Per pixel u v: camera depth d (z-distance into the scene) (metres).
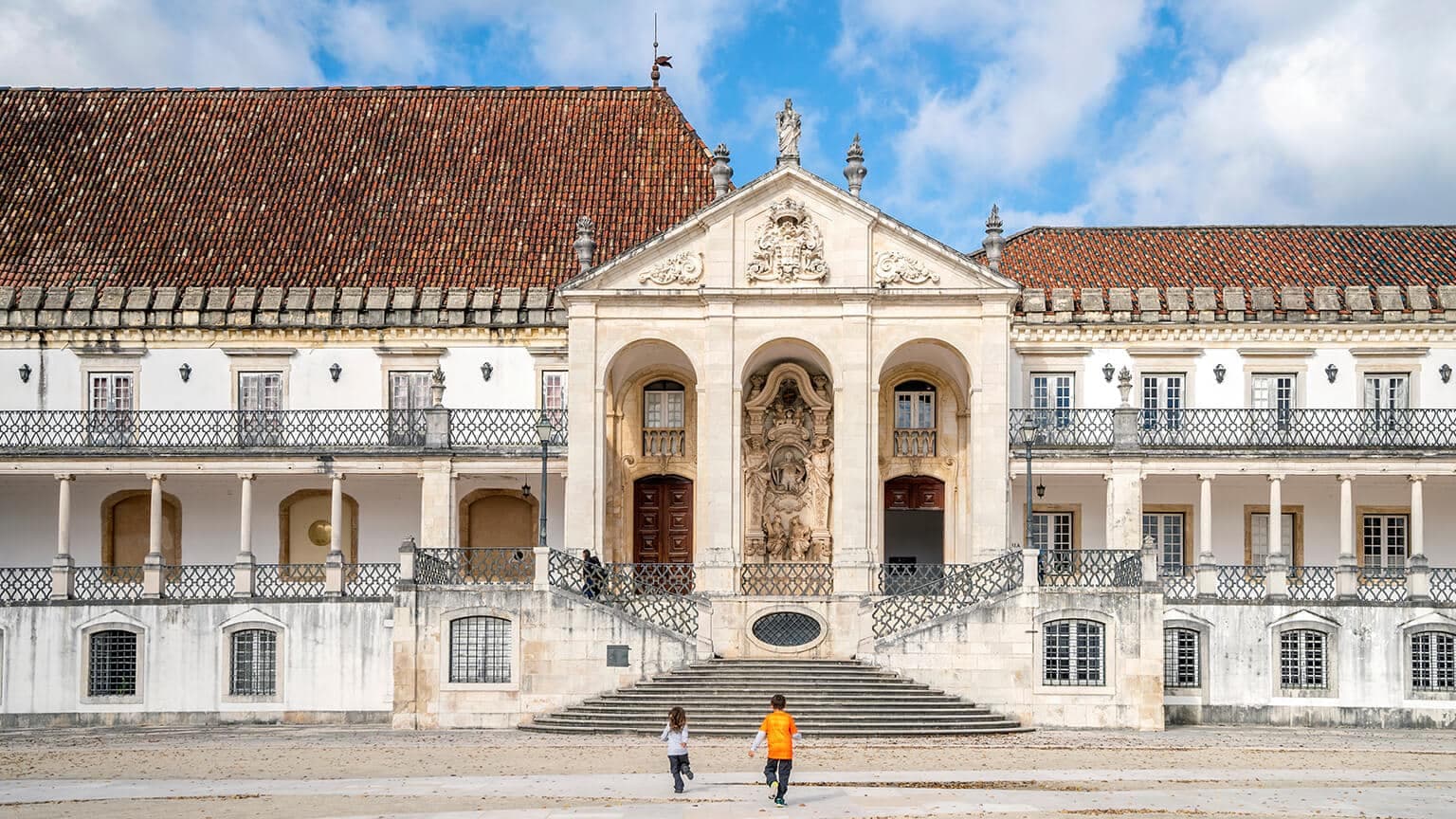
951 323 45.47
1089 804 27.47
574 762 32.88
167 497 49.91
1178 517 50.25
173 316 49.28
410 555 41.09
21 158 54.09
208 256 51.06
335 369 49.53
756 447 48.56
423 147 54.88
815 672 40.47
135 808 27.47
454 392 49.62
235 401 49.59
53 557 49.47
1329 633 44.25
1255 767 32.56
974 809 26.86
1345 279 51.31
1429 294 49.75
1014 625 40.19
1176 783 30.09
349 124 55.72
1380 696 43.97
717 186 48.47
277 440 48.66
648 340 45.78
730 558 44.34
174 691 44.03
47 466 47.56
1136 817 26.31
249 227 52.03
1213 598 44.38
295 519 50.38
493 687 40.56
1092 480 49.53
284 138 55.06
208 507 50.00
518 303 49.34
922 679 40.25
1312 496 49.78
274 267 50.69
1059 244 54.03
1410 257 52.47
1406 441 48.53
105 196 52.94
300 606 44.19
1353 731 42.25
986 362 45.34
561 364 49.56
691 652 40.62
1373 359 49.66
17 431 48.69
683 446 49.78
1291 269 51.97
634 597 41.84
